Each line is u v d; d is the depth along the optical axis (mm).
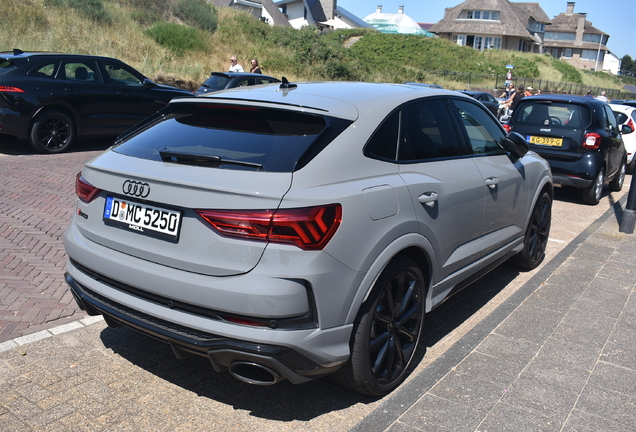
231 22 32125
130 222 2711
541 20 86750
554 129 8344
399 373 3066
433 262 3252
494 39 75125
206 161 2584
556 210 8227
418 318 3201
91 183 2906
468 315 4215
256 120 2859
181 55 23359
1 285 4227
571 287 4641
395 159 3055
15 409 2717
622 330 3807
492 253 4191
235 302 2373
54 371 3102
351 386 2828
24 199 6754
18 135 9578
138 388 2977
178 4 28844
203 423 2688
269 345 2379
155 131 3059
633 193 6484
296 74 28531
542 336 3672
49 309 3900
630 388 3047
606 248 5875
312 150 2600
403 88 3578
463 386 3010
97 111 10469
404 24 90688
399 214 2871
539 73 57250
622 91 70938
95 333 3607
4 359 3197
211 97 3102
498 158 4215
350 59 35750
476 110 4207
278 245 2363
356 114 2920
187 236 2500
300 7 75312
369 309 2721
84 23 20562
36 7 19500
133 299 2689
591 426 2674
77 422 2641
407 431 2582
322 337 2498
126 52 20172
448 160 3523
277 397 2957
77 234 3027
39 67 9719
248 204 2371
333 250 2471
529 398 2904
